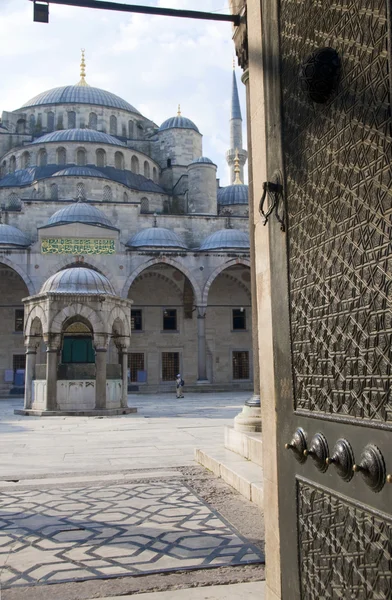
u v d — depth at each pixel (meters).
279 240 3.65
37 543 5.55
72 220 41.69
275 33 3.68
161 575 4.72
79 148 50.47
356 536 2.56
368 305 2.45
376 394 2.38
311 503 3.10
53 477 8.95
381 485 2.33
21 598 4.27
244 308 48.94
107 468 9.73
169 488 8.02
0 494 7.73
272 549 3.83
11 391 43.12
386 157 2.29
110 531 5.92
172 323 47.94
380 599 2.34
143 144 59.44
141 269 41.72
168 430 15.76
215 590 4.41
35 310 22.02
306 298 3.16
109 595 4.32
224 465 8.53
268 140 3.85
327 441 2.86
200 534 5.78
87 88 60.22
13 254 39.97
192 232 48.09
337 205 2.75
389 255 2.28
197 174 51.62
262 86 4.11
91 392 21.47
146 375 46.47
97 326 21.06
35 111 57.72
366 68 2.45
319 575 2.98
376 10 2.35
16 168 52.78
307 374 3.14
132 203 46.38
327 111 2.86
